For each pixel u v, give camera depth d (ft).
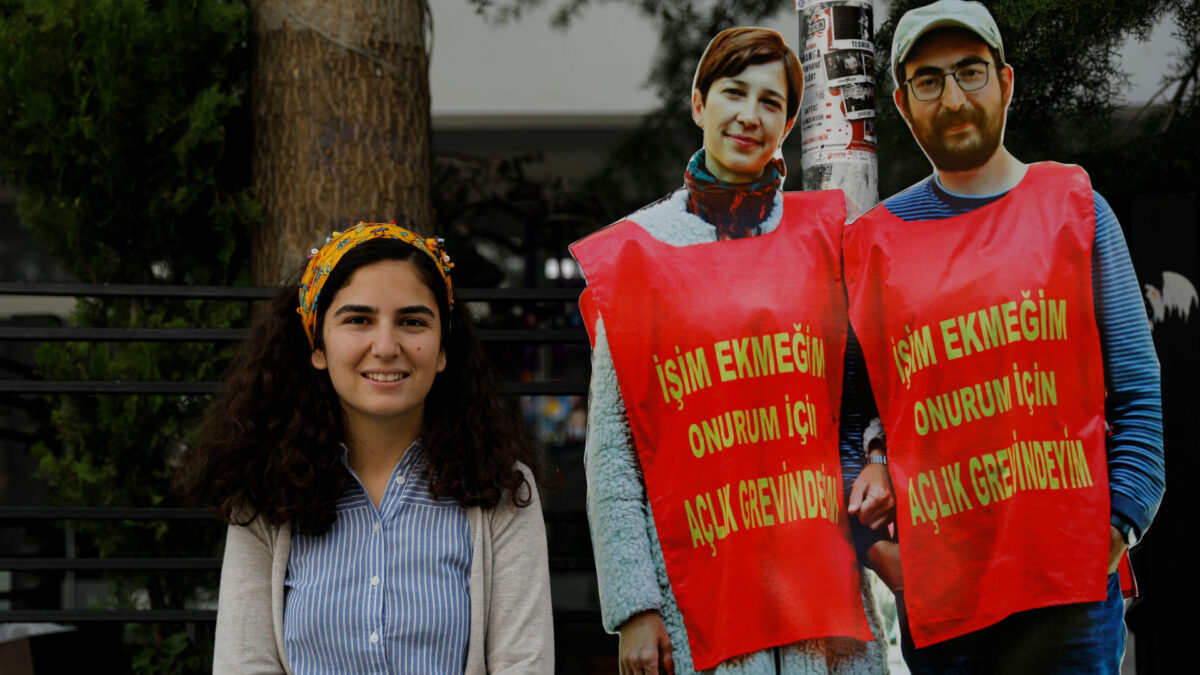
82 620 10.53
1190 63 11.37
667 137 16.22
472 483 6.57
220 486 6.53
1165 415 8.54
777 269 8.32
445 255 6.87
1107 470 8.13
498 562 6.60
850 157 8.38
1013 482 8.11
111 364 12.05
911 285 8.23
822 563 8.20
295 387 6.75
